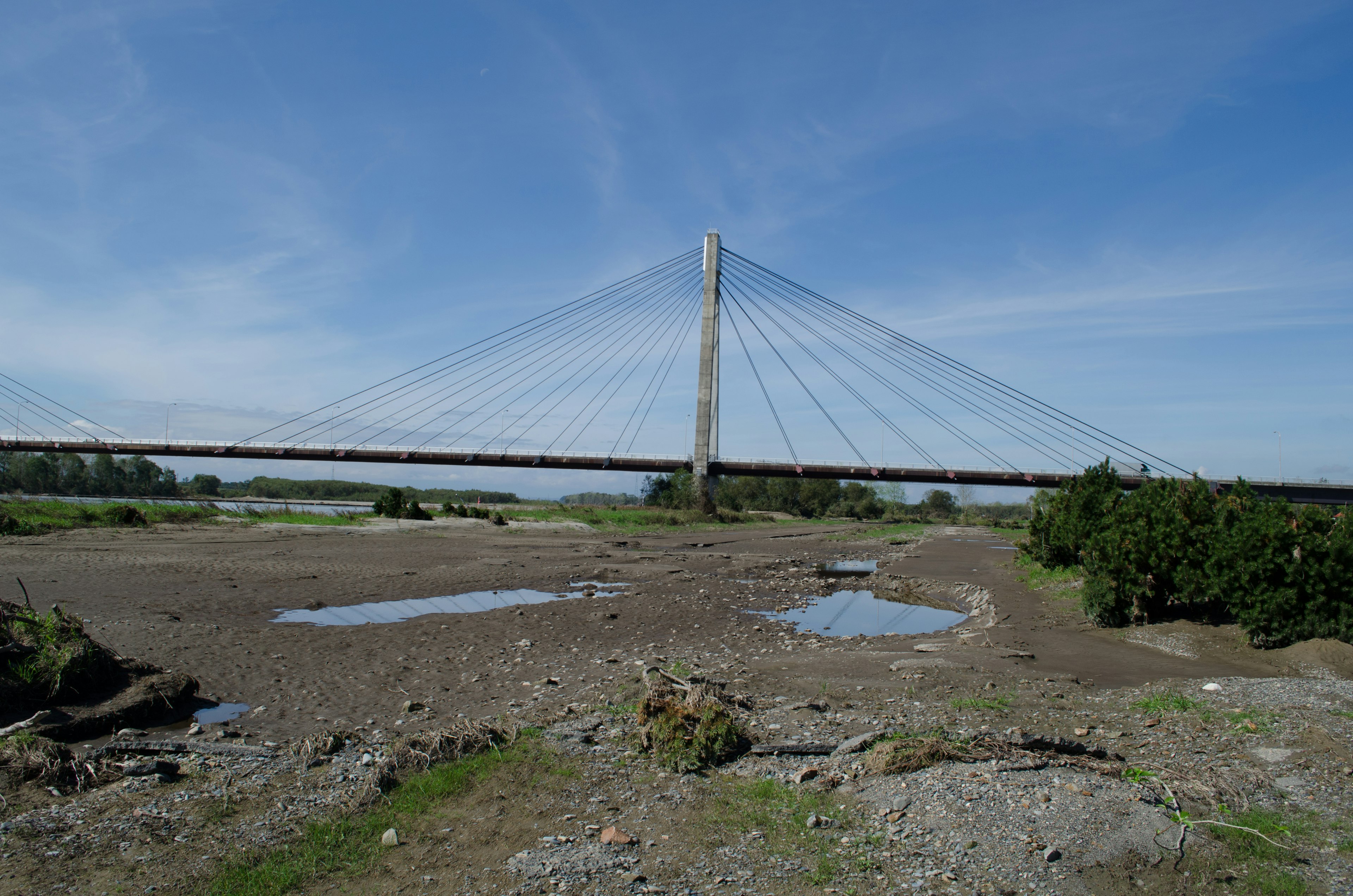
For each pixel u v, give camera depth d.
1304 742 7.48
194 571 21.91
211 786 6.78
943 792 6.43
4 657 8.17
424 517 51.34
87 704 8.38
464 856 5.60
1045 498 30.41
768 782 6.98
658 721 7.82
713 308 76.44
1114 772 6.94
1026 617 17.59
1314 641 12.33
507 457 83.31
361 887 5.16
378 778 6.84
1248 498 15.89
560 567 28.06
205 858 5.50
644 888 5.17
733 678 11.16
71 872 5.23
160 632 13.36
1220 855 5.47
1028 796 6.28
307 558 27.38
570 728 8.51
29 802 6.29
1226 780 6.73
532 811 6.38
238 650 12.41
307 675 11.06
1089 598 16.50
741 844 5.83
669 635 15.59
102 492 100.62
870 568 33.25
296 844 5.74
